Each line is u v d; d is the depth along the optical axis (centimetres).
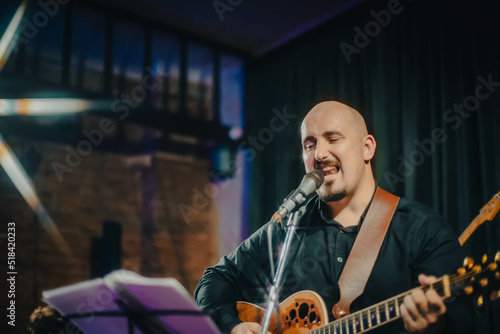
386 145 349
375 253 165
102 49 469
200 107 529
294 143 427
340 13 410
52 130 450
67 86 417
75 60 478
